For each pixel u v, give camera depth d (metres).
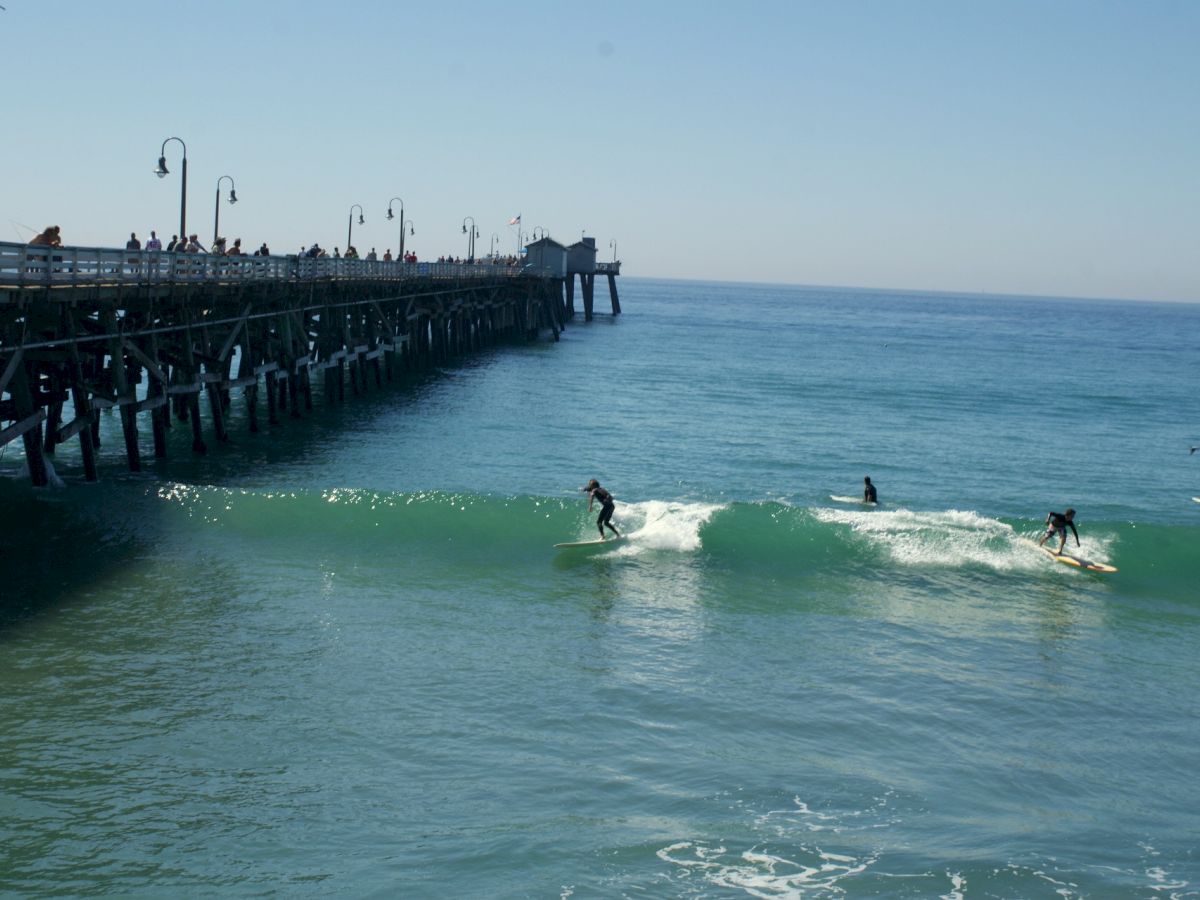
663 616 19.36
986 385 71.56
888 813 12.72
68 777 12.82
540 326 102.38
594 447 39.66
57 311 24.67
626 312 172.88
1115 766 14.25
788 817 12.52
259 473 31.05
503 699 15.55
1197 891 11.16
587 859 11.47
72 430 25.00
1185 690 16.92
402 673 16.31
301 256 39.78
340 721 14.62
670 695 15.94
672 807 12.68
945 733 15.06
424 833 11.96
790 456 39.94
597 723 14.90
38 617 17.80
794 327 148.38
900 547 23.36
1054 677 17.25
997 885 11.14
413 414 44.72
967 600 20.89
